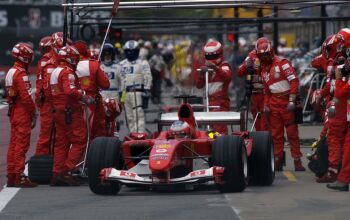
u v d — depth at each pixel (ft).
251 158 158.92
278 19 224.53
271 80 183.83
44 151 171.94
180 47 418.72
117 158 148.97
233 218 125.39
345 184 152.05
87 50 176.55
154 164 142.00
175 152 145.28
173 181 144.15
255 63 193.06
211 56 200.85
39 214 131.34
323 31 256.93
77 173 167.53
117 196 149.18
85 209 135.23
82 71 171.42
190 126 155.22
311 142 238.48
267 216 126.93
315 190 153.89
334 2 196.85
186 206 136.26
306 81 297.74
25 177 161.99
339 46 156.66
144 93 238.48
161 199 144.25
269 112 184.96
